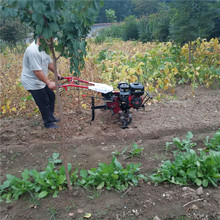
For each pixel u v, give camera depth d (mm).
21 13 2180
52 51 2449
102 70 7020
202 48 7855
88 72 6691
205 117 4965
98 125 4746
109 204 2762
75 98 6055
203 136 4238
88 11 2127
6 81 6492
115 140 4230
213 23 8102
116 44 12922
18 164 3660
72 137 4363
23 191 2936
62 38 2375
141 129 4492
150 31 17688
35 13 2027
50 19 2105
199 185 3016
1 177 3334
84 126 4738
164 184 3105
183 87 7293
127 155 3768
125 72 6398
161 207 2717
